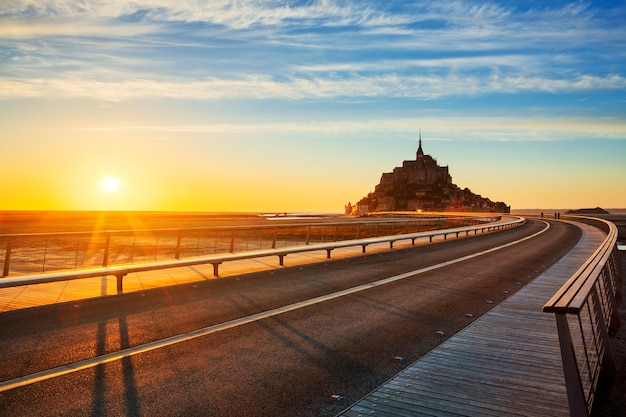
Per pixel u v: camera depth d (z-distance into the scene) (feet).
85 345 26.99
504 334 31.19
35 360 24.34
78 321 32.14
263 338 29.43
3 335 28.48
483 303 41.50
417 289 47.57
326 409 19.53
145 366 24.04
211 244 151.23
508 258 77.77
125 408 19.13
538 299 43.24
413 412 19.20
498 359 25.99
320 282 50.21
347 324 33.35
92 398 19.99
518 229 186.39
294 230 237.25
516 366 24.82
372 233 216.74
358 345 28.48
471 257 78.23
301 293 43.91
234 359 25.48
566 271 62.34
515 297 44.21
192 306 37.52
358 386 22.09
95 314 34.17
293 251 62.80
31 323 31.32
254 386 21.84
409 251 86.28
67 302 37.68
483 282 52.70
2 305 36.19
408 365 25.09
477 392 21.30
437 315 36.68
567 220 311.68
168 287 45.21
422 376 23.34
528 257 79.92
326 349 27.58
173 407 19.38
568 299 15.70
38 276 37.04
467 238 125.90
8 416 18.10
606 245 41.91
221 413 18.97
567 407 19.63
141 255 119.34
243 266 61.26
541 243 111.75
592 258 31.04
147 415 18.58
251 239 177.06
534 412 19.17
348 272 58.03
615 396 23.54
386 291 46.06
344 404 20.07
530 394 21.03
